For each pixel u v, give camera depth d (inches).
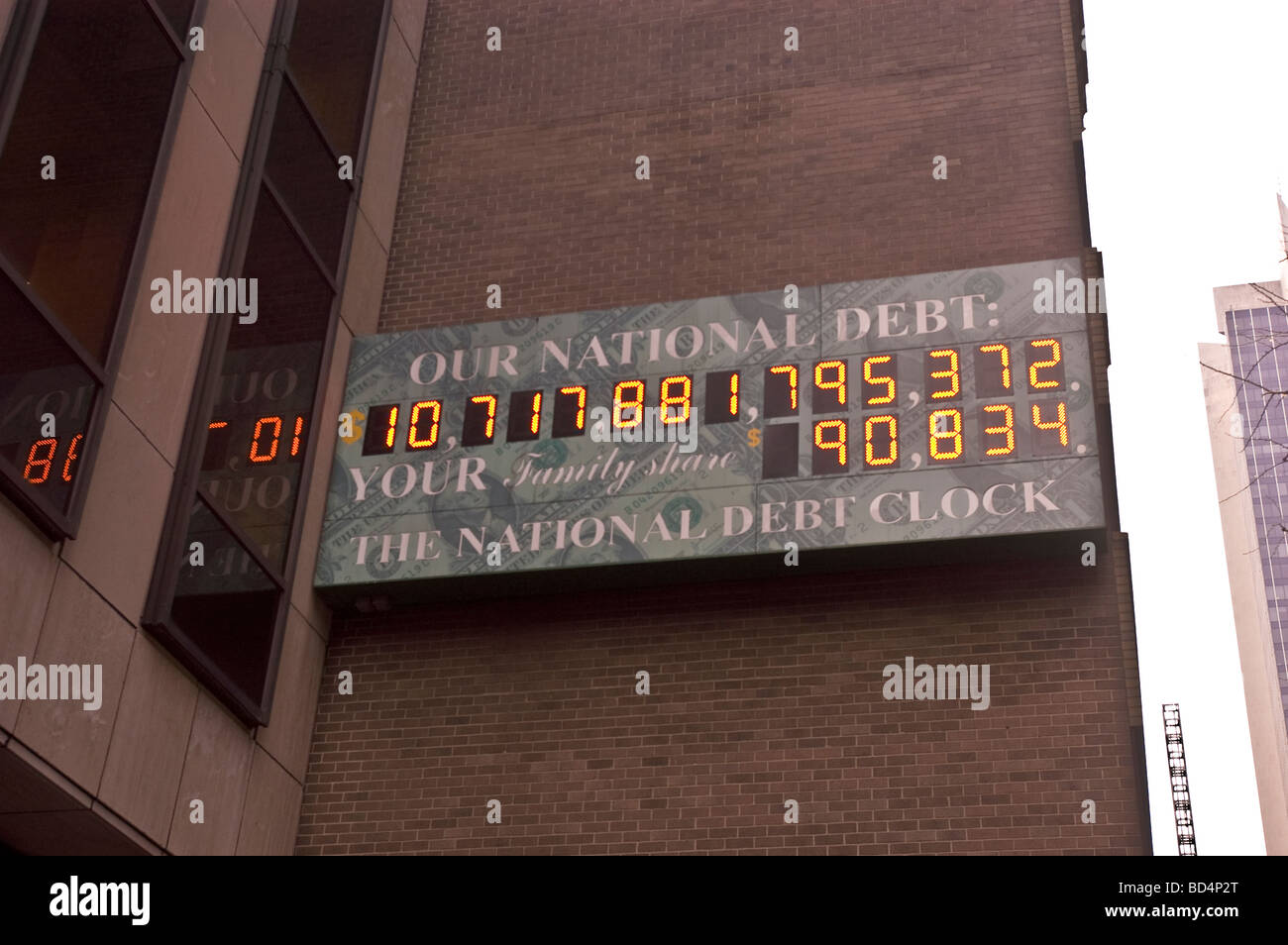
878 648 477.7
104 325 410.3
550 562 495.8
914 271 552.1
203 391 453.7
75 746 382.0
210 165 477.7
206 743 440.1
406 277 599.2
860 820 448.8
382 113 617.3
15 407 368.8
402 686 506.9
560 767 479.2
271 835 468.4
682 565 489.1
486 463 519.8
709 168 597.6
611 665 494.6
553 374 531.8
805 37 620.4
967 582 483.5
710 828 457.1
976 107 584.4
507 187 615.2
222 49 494.6
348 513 521.7
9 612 362.6
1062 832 434.6
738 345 520.7
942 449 484.4
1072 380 486.6
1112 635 465.1
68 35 408.8
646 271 577.6
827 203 576.4
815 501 485.7
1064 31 590.2
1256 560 2075.5
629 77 631.8
